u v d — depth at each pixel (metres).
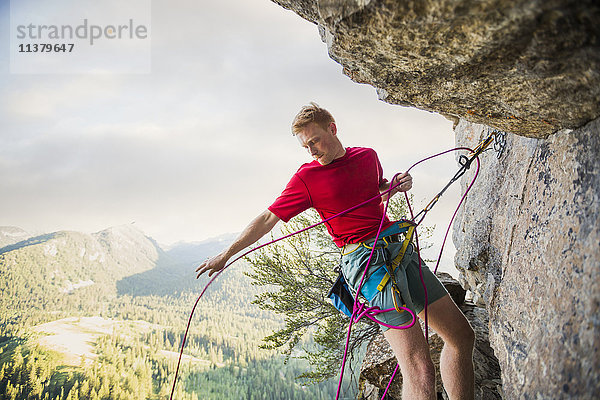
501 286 2.30
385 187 2.39
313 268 6.43
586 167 1.56
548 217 1.79
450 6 1.19
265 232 2.17
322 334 6.15
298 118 2.12
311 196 2.16
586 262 1.38
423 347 1.89
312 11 1.79
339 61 1.84
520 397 1.65
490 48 1.35
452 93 1.75
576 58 1.25
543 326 1.61
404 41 1.44
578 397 1.20
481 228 3.05
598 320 1.21
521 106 1.66
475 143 3.55
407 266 2.13
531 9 1.10
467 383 2.07
